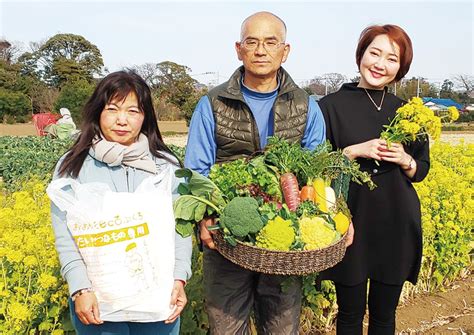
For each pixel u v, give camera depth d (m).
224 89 3.39
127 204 2.65
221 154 3.49
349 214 3.27
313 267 2.79
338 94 3.88
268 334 3.55
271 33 3.20
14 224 3.99
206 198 3.09
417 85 54.94
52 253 3.78
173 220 2.82
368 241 3.70
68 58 73.06
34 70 72.12
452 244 5.89
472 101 79.56
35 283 3.72
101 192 2.67
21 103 60.91
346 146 3.75
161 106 62.53
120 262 2.61
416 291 5.95
